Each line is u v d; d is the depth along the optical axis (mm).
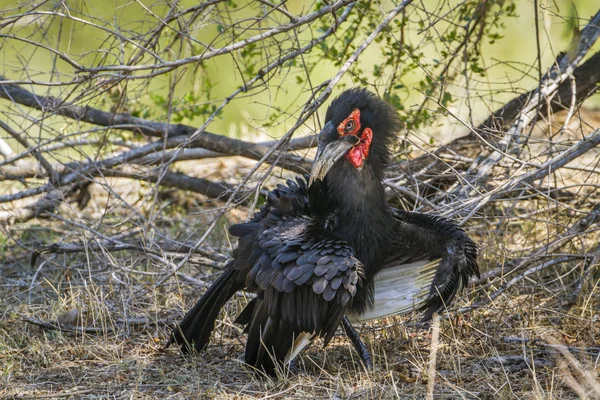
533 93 11211
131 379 8250
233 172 14812
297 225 8320
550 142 10055
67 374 8375
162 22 8969
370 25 11195
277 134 16609
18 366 8547
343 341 9375
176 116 13203
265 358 8133
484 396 7664
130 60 10078
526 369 8266
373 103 8531
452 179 11703
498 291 9516
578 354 8523
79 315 9734
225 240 12461
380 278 8828
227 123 19500
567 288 10289
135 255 11906
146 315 10000
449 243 8492
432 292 8602
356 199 8422
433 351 7652
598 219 10531
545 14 12344
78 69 8297
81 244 11391
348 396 7715
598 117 15492
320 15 9164
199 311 8656
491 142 11070
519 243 11586
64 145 12867
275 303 7871
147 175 11352
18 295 10859
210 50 9414
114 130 12641
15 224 13289
